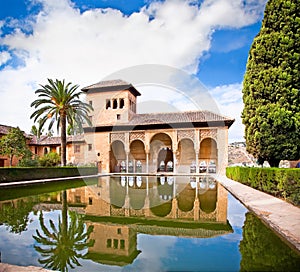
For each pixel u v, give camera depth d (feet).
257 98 33.71
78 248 11.68
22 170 46.06
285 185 21.72
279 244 11.52
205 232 13.92
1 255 10.91
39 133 60.03
